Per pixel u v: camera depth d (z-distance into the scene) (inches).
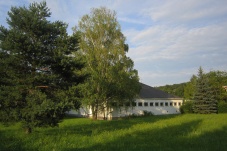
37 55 685.3
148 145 532.4
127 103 1808.6
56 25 735.1
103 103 1685.5
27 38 677.3
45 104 621.0
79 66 760.3
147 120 1348.4
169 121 1173.7
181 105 2433.6
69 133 755.4
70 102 682.8
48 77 693.9
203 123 1002.1
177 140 586.2
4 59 683.4
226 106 2098.9
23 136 658.2
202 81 2142.0
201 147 495.2
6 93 656.4
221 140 575.5
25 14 701.3
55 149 498.9
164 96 2466.8
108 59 1600.6
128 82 1627.7
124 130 814.5
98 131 795.4
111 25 1637.6
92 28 1610.5
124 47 1659.7
